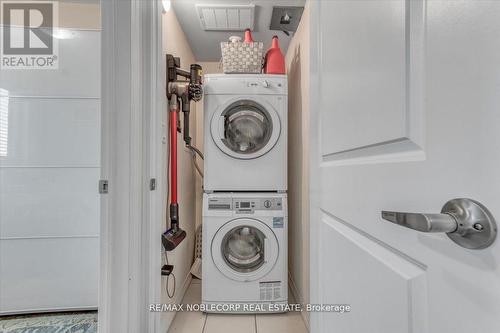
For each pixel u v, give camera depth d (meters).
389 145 0.53
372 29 0.59
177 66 1.77
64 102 1.83
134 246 1.25
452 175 0.37
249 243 1.99
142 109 1.35
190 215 2.44
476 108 0.34
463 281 0.36
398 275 0.49
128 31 1.22
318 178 0.99
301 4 1.85
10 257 1.81
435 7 0.41
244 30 2.21
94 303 1.86
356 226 0.67
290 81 2.38
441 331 0.39
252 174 1.94
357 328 0.66
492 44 0.32
